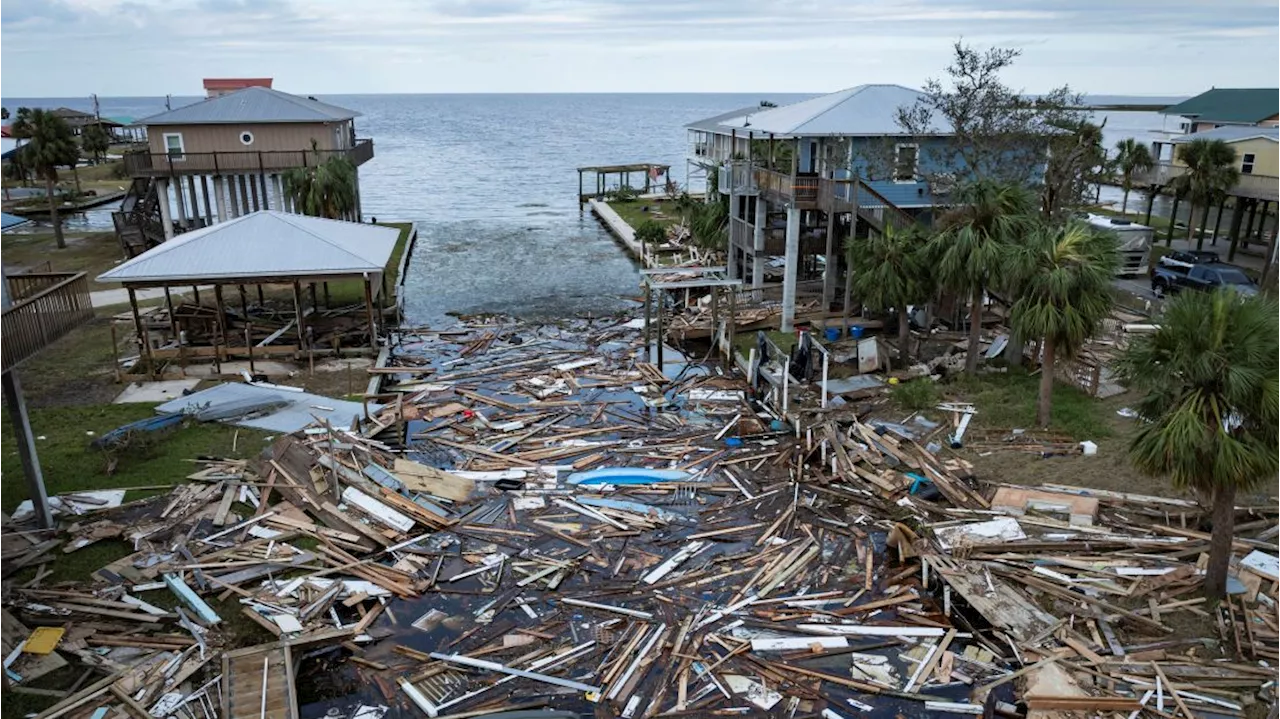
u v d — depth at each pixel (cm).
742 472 2094
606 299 3956
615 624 1484
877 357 2664
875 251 2622
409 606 1540
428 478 1994
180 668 1323
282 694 1243
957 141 3114
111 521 1734
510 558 1702
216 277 2700
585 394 2692
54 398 2456
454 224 6278
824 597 1555
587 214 6862
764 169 3347
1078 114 3744
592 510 1895
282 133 4559
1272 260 3475
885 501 1898
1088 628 1390
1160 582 1473
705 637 1443
